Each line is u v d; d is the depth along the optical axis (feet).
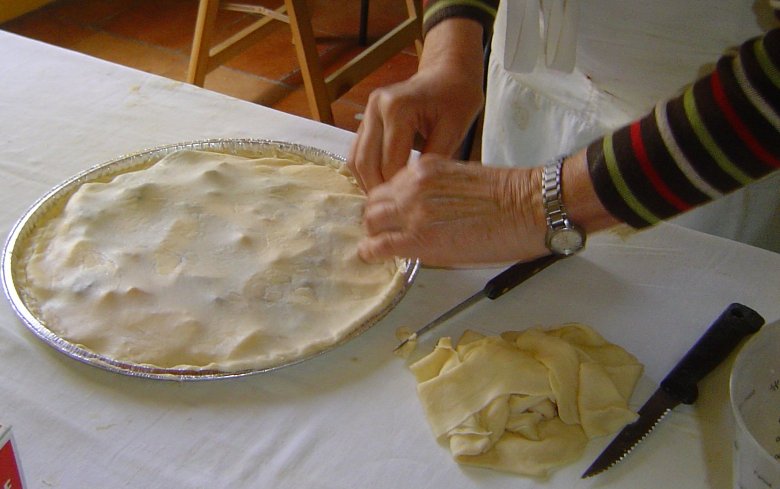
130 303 2.15
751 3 2.51
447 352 2.04
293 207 2.50
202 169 2.60
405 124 2.37
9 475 1.55
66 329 2.08
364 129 2.44
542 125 3.34
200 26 5.57
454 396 1.91
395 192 2.10
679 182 1.66
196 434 1.89
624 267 2.36
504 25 2.97
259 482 1.79
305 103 6.85
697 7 2.60
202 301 2.16
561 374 1.92
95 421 1.91
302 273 2.27
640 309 2.24
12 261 2.26
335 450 1.86
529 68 2.82
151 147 2.79
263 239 2.36
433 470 1.83
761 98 1.51
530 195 1.87
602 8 2.76
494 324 2.19
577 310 2.23
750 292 2.28
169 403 1.95
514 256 2.02
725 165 1.60
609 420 1.88
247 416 1.93
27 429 1.88
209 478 1.80
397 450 1.86
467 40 2.58
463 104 2.50
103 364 1.97
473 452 1.82
